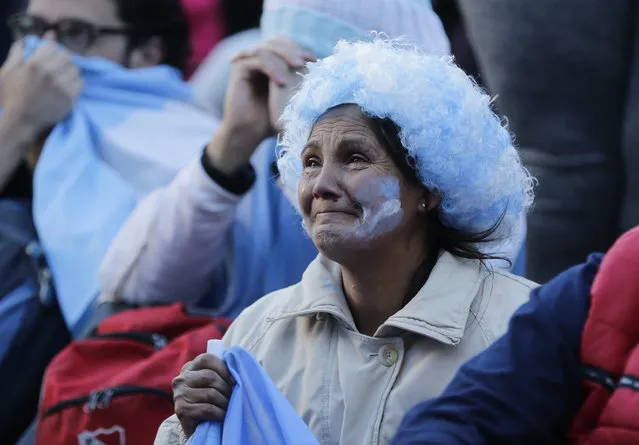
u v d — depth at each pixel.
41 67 12.82
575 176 11.71
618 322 6.50
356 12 10.40
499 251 8.35
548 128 11.77
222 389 7.34
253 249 11.22
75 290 11.71
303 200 7.64
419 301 7.59
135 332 9.95
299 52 10.42
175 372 9.37
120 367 9.74
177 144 12.73
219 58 15.15
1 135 12.67
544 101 11.74
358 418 7.49
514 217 8.00
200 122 12.99
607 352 6.48
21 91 12.76
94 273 11.79
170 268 10.84
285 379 7.74
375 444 7.37
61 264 11.80
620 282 6.56
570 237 11.75
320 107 7.63
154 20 13.63
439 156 7.51
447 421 6.59
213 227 10.74
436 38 10.66
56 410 9.38
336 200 7.50
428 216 7.83
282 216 11.28
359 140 7.49
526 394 6.57
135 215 11.11
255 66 10.51
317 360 7.70
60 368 9.70
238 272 11.20
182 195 10.74
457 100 7.59
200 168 10.71
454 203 7.71
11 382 11.37
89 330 10.69
